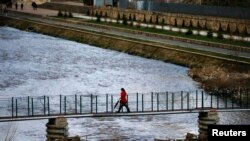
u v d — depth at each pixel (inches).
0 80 4067.4
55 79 4136.3
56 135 2532.0
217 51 4793.3
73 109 3095.5
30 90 3737.7
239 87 3668.8
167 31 5940.0
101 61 4891.7
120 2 7450.8
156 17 6373.0
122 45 5457.7
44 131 2854.3
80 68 4581.7
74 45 5797.2
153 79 4131.4
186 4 6609.3
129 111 2659.9
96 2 7864.2
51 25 6732.3
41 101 3321.9
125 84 3961.6
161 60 4904.0
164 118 3061.0
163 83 3981.3
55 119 2539.4
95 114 2623.0
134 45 5334.6
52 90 3747.5
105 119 3038.9
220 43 5078.7
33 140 2731.3
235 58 4456.2
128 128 2910.9
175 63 4746.6
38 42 5959.6
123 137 2785.4
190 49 4916.3
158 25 6195.9
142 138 2768.2
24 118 2541.8
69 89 3784.5
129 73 4365.2
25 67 4598.9
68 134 2615.7
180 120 3026.6
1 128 2883.9
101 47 5639.8
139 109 3068.4
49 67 4616.1
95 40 5831.7
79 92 3678.6
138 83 3991.1
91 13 7406.5
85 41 5925.2
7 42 5935.0
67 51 5408.5
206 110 2667.3
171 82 4020.7
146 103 3225.9
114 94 3521.2
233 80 3892.7
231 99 3437.5
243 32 5374.0
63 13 7844.5
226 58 4453.7
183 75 4276.6
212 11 6328.7
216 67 4315.9
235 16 6063.0
